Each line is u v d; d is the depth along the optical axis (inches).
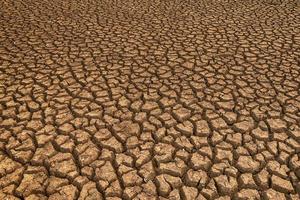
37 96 134.9
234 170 101.4
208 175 100.2
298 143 110.0
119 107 128.3
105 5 244.2
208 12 226.7
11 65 158.2
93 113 125.1
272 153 106.7
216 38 186.1
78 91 138.1
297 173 99.9
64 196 94.7
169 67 155.8
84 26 205.3
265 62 159.0
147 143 111.4
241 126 117.4
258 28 198.5
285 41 181.0
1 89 139.3
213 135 114.0
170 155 106.7
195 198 94.0
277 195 94.3
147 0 255.3
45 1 251.6
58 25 206.7
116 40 185.5
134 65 158.1
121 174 101.0
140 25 206.4
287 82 142.1
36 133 115.9
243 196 94.3
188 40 184.1
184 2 249.0
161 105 128.9
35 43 181.8
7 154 107.6
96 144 111.3
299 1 245.8
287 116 121.6
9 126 119.0
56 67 156.6
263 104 128.3
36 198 94.0
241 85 140.5
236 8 233.5
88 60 163.2
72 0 255.3
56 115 124.2
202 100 131.3
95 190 96.5
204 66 156.1
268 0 249.0
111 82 144.3
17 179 99.3
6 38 187.6
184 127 117.6
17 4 243.8
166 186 97.3
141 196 94.7
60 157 106.6
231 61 160.4
